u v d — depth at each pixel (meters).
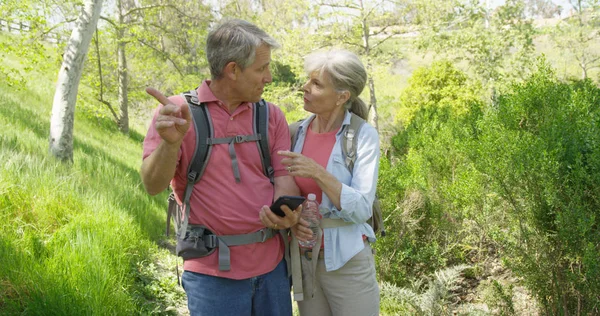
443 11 19.62
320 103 2.64
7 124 9.11
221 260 2.34
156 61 16.33
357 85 2.64
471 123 7.06
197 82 16.23
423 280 5.30
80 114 15.65
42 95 15.04
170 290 4.84
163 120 2.04
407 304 4.64
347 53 2.64
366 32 19.55
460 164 6.35
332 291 2.71
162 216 7.68
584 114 4.57
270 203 2.47
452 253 5.65
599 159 3.54
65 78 8.53
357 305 2.69
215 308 2.38
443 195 5.85
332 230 2.64
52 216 5.11
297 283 2.60
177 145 2.13
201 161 2.35
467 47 19.84
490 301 4.23
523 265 3.96
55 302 3.39
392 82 30.16
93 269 3.87
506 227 4.85
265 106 2.54
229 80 2.34
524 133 4.23
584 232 3.36
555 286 3.76
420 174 6.49
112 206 5.93
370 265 2.74
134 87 18.45
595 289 3.42
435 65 19.31
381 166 5.63
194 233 2.37
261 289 2.47
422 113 13.41
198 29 15.24
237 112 2.41
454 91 18.47
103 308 3.59
